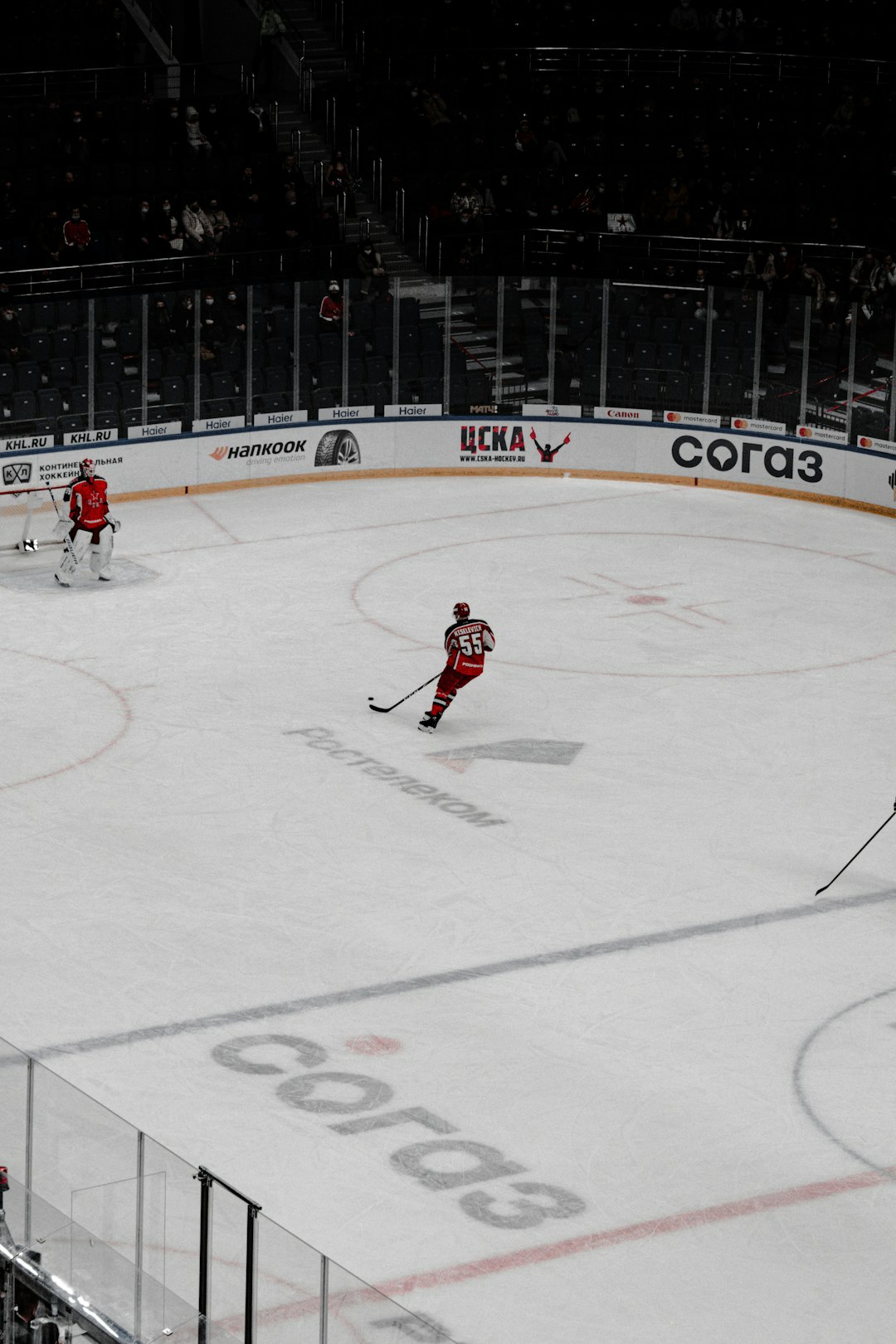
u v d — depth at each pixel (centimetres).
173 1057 2506
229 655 4219
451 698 3759
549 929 2923
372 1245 2098
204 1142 2300
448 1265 2066
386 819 3347
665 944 2881
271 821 3325
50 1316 1881
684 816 3388
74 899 2988
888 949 2884
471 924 2934
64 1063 2481
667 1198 2208
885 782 3569
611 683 4100
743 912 3003
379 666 4172
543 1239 2117
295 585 4772
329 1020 2623
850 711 3950
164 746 3666
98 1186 1842
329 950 2834
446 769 3591
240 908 2972
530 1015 2650
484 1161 2278
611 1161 2284
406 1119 2370
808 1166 2283
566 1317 1978
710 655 4294
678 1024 2633
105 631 4375
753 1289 2034
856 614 4631
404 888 3062
